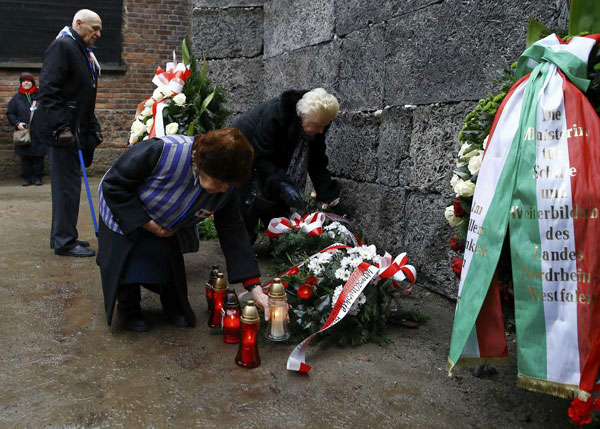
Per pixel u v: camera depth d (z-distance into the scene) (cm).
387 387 246
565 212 189
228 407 227
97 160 1052
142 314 311
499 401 235
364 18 435
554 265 190
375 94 425
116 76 1041
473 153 239
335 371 261
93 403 227
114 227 281
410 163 389
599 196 183
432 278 375
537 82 206
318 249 381
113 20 1023
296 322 298
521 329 196
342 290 292
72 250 461
